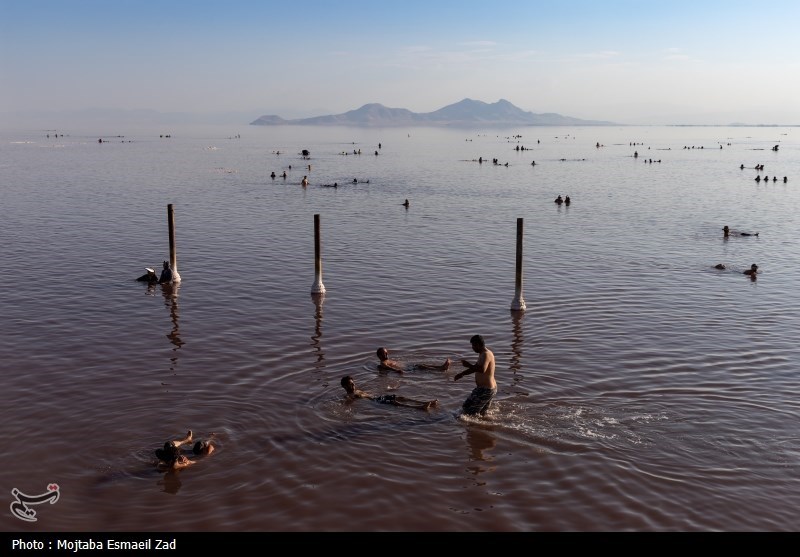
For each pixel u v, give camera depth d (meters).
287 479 15.34
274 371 21.81
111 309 29.05
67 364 22.27
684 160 139.38
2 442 16.91
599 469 15.62
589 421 18.06
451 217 57.56
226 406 19.12
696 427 17.64
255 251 42.06
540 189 81.00
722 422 17.92
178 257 40.03
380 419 18.30
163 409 18.89
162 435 17.38
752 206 65.12
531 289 32.88
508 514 14.00
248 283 34.00
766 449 16.47
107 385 20.55
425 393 20.06
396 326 26.84
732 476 15.27
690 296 31.53
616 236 48.38
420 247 43.91
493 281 34.56
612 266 38.19
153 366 22.19
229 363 22.53
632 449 16.53
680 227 52.53
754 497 14.47
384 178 94.94
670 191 78.75
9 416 18.31
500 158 145.50
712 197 72.56
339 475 15.48
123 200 65.69
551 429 17.61
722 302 30.44
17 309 28.80
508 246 44.44
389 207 63.72
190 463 15.95
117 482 15.23
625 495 14.59
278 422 18.12
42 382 20.70
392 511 14.14
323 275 35.81
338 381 20.97
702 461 15.93
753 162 133.00
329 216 57.41
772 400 19.33
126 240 45.03
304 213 59.03
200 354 23.39
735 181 91.25
